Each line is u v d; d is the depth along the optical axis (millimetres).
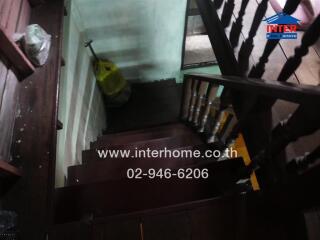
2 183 1391
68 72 2334
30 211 1337
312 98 757
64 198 1707
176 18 3242
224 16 1812
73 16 2625
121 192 1747
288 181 1077
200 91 2297
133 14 3018
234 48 1771
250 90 1129
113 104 4094
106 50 3512
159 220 1374
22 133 1573
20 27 1865
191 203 1407
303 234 1164
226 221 1341
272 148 1143
